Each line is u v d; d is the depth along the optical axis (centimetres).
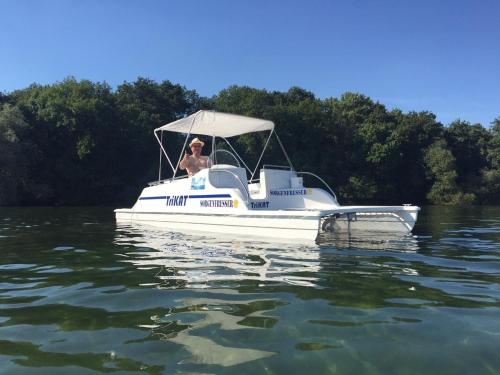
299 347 279
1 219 1438
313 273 494
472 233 948
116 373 246
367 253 633
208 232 902
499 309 358
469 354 268
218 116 1031
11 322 333
